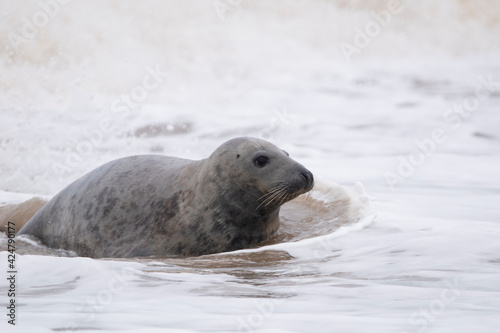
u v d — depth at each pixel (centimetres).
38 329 924
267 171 1748
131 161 2014
